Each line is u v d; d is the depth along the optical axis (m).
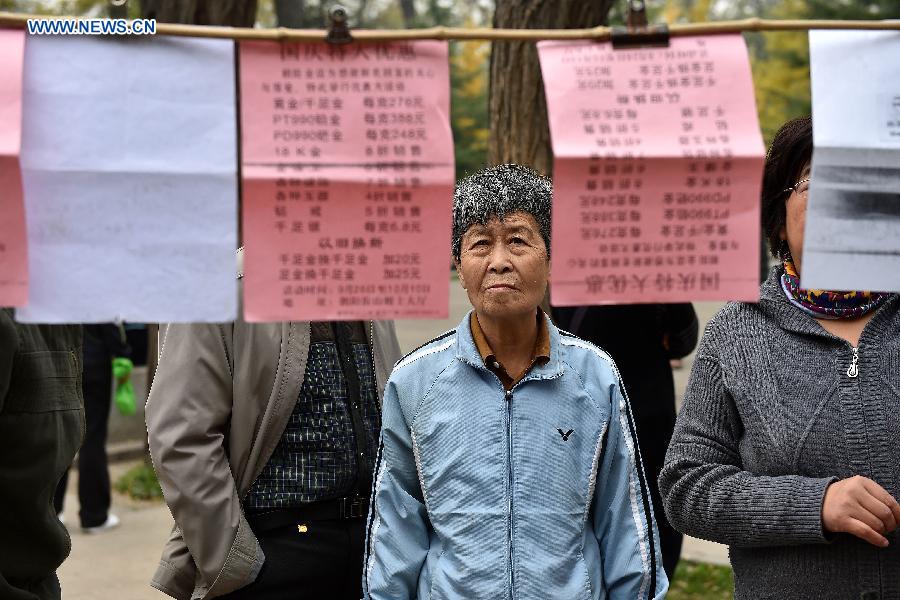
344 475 2.62
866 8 24.19
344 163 1.53
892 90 1.58
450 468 1.99
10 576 2.12
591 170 1.52
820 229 1.58
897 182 1.57
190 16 5.79
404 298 1.55
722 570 4.88
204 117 1.53
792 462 1.88
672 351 3.72
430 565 2.03
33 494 2.11
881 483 1.83
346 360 2.67
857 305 1.93
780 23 1.58
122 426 7.73
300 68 1.54
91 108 1.51
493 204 1.93
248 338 2.56
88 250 1.50
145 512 6.20
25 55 1.49
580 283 1.54
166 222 1.52
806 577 1.88
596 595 2.00
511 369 2.06
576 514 2.00
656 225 1.53
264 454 2.59
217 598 2.60
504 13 4.58
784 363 1.93
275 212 1.52
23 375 2.08
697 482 1.98
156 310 1.52
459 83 26.72
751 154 1.51
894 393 1.85
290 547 2.58
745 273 1.54
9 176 1.45
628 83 1.55
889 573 1.83
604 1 4.53
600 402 2.06
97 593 4.80
